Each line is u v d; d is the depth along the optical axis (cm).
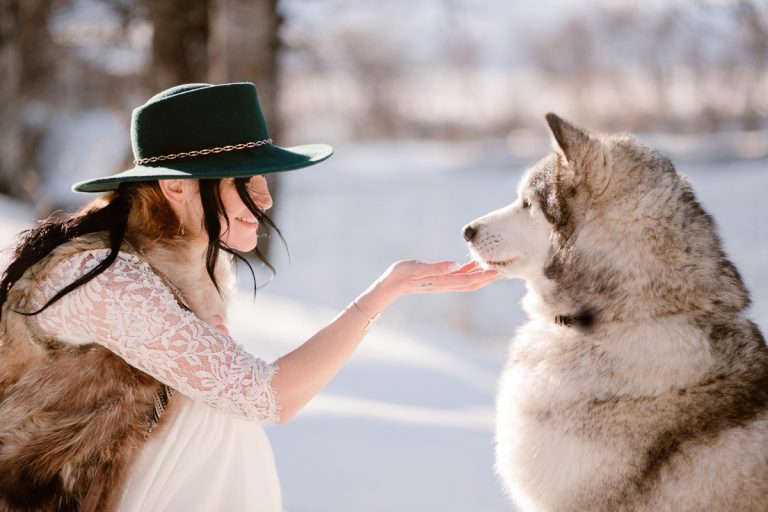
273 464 244
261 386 213
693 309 253
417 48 2886
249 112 221
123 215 217
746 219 1511
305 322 646
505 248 282
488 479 361
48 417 203
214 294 237
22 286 206
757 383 245
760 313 952
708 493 235
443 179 2409
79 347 207
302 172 2653
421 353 630
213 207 215
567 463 253
